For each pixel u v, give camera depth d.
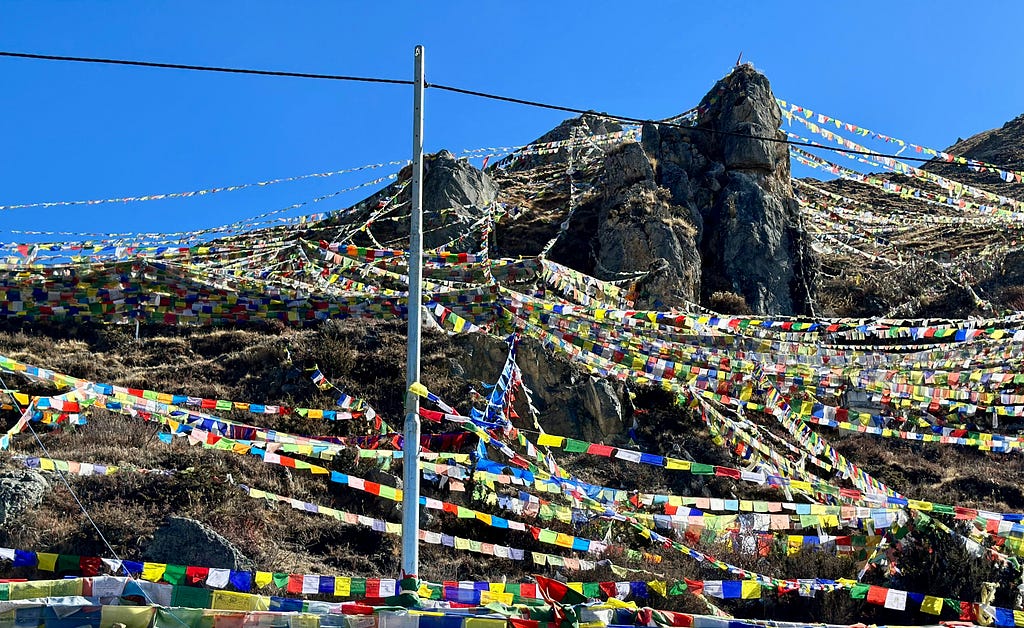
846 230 43.41
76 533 18.12
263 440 15.99
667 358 18.91
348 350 28.66
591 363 18.80
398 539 19.78
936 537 18.05
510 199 44.56
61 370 28.11
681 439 25.39
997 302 36.09
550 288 22.17
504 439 18.92
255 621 10.53
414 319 12.27
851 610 17.22
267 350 28.92
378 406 26.17
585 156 52.12
